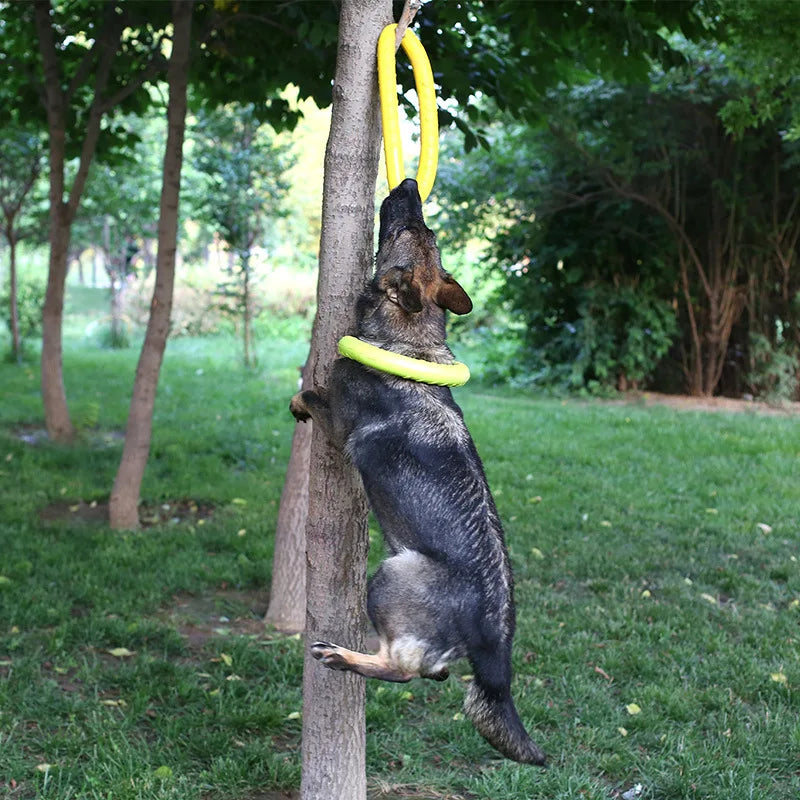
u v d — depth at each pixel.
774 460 10.05
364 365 2.73
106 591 5.68
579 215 15.63
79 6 8.92
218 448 10.23
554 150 14.52
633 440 11.22
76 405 12.70
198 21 7.46
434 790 3.74
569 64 7.11
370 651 5.25
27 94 9.90
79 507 7.82
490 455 10.12
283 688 4.59
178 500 8.20
